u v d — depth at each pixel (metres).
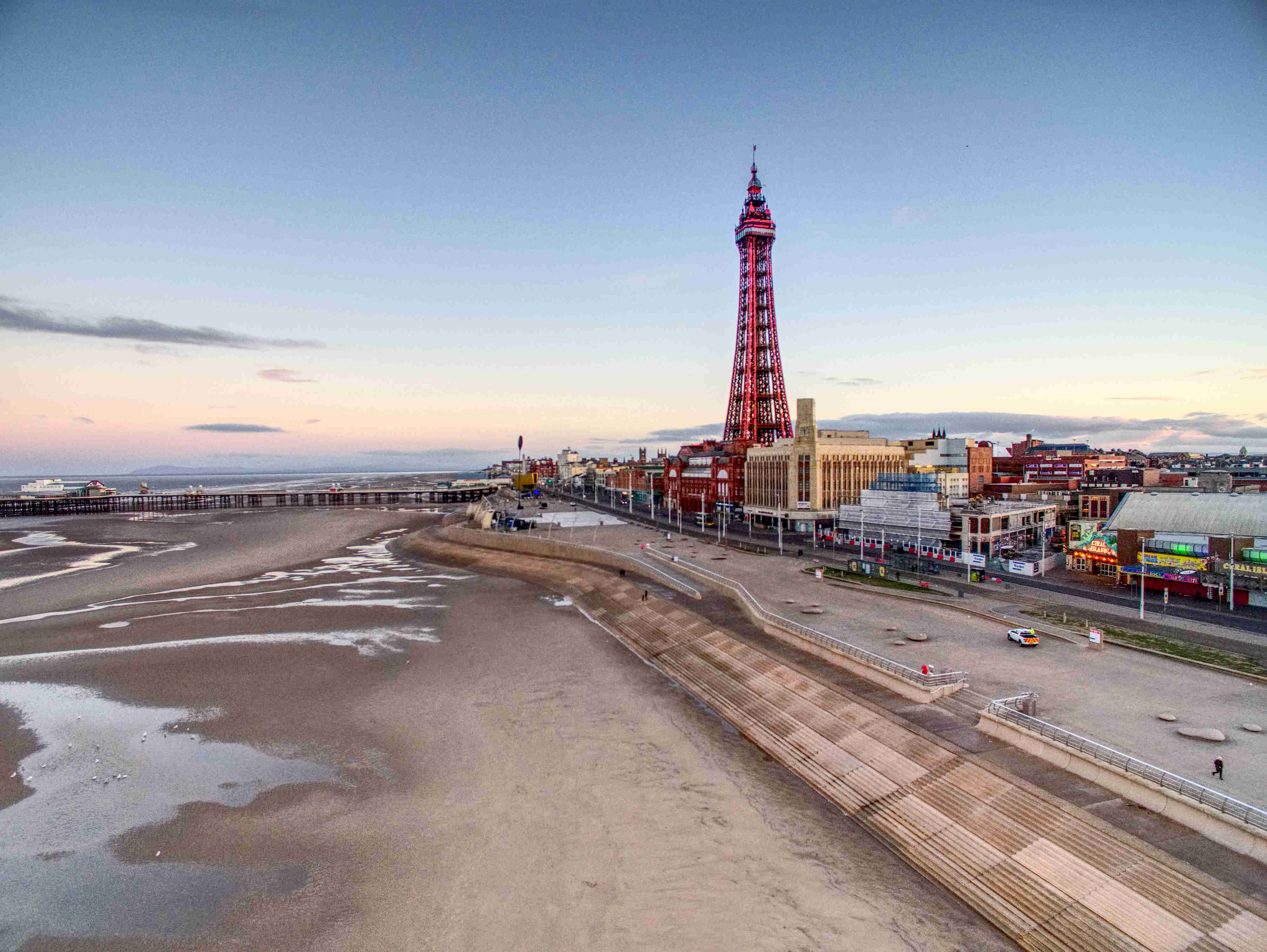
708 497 172.62
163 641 68.00
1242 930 22.55
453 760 42.16
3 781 40.06
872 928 27.02
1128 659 49.12
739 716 48.03
